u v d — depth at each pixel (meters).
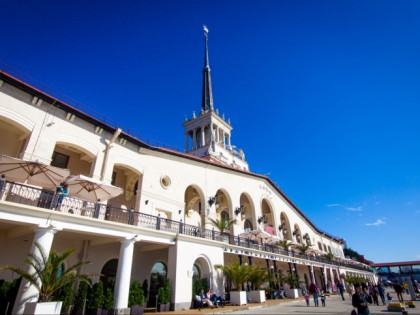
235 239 23.06
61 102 14.25
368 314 7.88
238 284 17.45
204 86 62.31
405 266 75.50
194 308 14.73
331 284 35.81
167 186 19.89
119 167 19.19
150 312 13.14
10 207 9.48
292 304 18.67
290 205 38.72
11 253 12.10
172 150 20.83
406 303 16.88
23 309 8.73
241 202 30.88
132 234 13.09
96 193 13.83
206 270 17.16
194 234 17.83
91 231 11.53
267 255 23.45
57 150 16.55
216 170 25.56
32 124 13.22
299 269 33.78
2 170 11.23
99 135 16.41
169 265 15.10
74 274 10.46
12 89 12.84
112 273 15.72
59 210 11.45
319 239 49.41
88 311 11.34
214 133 49.19
